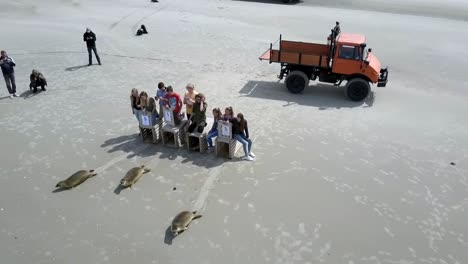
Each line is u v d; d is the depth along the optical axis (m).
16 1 31.61
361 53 14.10
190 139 11.09
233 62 19.19
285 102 14.64
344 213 8.71
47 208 8.74
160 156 10.88
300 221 8.43
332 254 7.57
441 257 7.55
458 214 8.75
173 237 7.93
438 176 10.14
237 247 7.70
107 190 9.38
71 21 26.75
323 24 27.34
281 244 7.79
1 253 7.47
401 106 14.54
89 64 18.50
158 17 28.25
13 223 8.27
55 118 13.04
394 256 7.55
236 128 10.41
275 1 36.88
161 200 9.03
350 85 14.61
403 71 18.42
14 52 20.17
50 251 7.54
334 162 10.69
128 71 17.75
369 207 8.92
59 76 17.00
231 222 8.37
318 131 12.41
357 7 35.03
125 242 7.78
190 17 28.52
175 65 18.62
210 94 15.20
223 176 9.97
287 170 10.27
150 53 20.39
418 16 31.39
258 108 14.03
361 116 13.59
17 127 12.40
